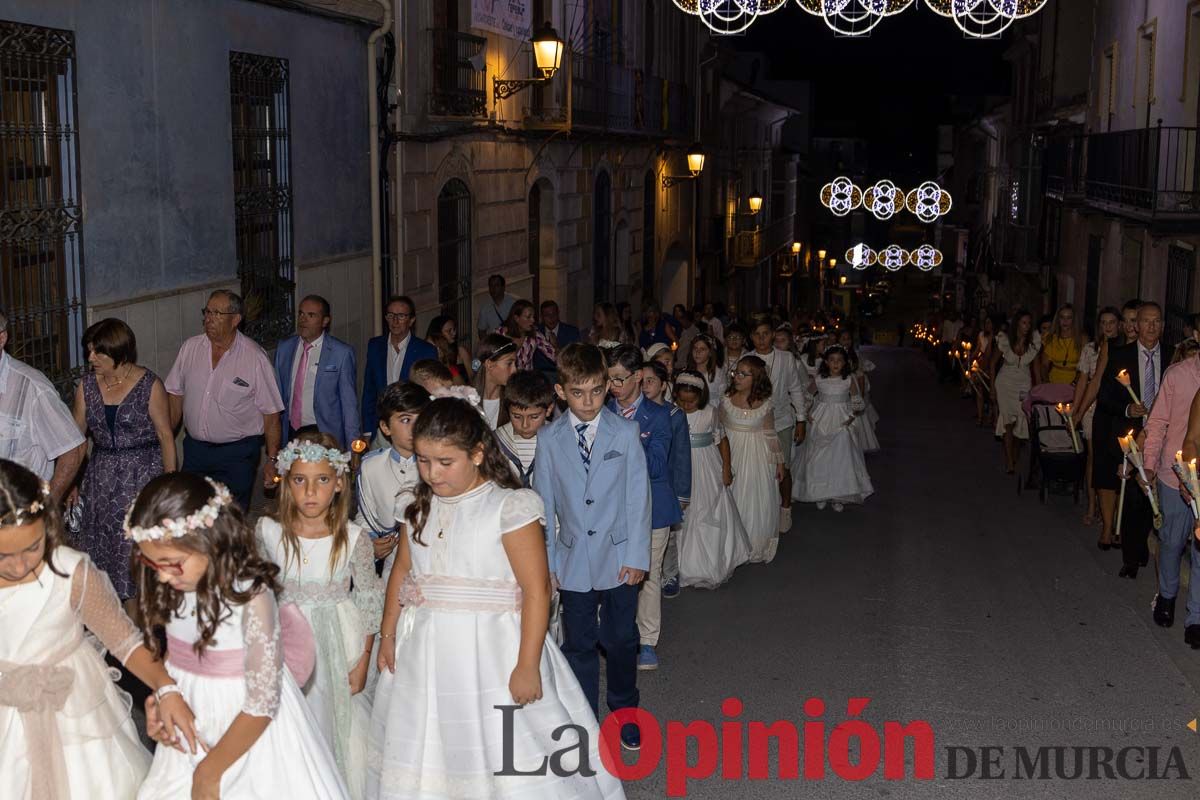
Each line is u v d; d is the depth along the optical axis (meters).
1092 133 22.09
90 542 7.14
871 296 73.25
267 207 10.83
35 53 7.54
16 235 7.40
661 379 8.02
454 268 15.91
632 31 24.25
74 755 4.47
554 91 19.14
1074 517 11.88
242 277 10.50
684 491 7.56
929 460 15.44
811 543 10.75
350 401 8.98
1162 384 8.07
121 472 7.08
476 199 16.38
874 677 7.38
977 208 50.25
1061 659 7.70
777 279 51.06
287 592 4.99
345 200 12.41
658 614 7.44
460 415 4.67
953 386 26.31
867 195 71.44
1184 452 7.65
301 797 4.35
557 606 6.52
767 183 46.19
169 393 8.25
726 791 5.84
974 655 7.77
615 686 6.40
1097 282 22.12
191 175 9.42
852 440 12.01
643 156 26.00
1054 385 13.04
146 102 8.78
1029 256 32.41
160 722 4.25
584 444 6.23
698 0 22.67
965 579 9.57
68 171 7.93
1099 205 19.22
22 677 4.32
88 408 7.07
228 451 8.27
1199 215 14.76
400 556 5.09
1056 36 29.16
